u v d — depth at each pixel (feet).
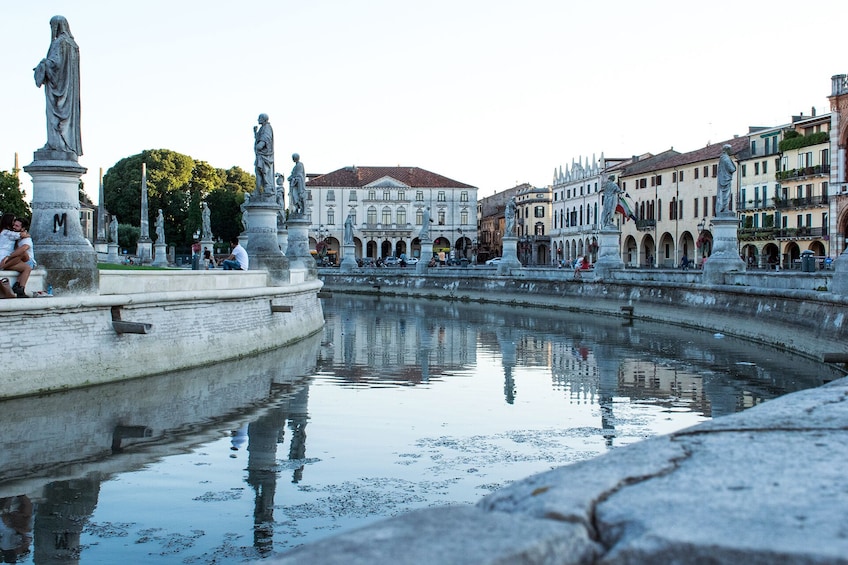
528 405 63.72
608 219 175.32
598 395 68.90
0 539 31.76
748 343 109.29
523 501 13.64
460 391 70.38
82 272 63.67
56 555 29.99
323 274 303.07
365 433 52.47
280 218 181.88
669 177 333.62
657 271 155.53
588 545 12.05
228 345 84.53
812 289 101.35
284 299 103.65
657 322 146.61
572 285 184.03
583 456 46.85
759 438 17.67
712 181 306.55
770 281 113.80
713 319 126.72
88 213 344.69
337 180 529.45
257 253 105.91
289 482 40.50
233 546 31.22
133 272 69.77
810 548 11.04
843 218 227.40
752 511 12.67
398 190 530.27
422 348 105.50
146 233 247.91
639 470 15.05
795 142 266.98
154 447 47.16
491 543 11.44
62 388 60.49
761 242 281.54
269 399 64.28
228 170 453.17
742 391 71.05
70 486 39.01
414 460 45.42
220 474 41.65
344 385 72.59
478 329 134.31
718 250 130.82
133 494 37.91
